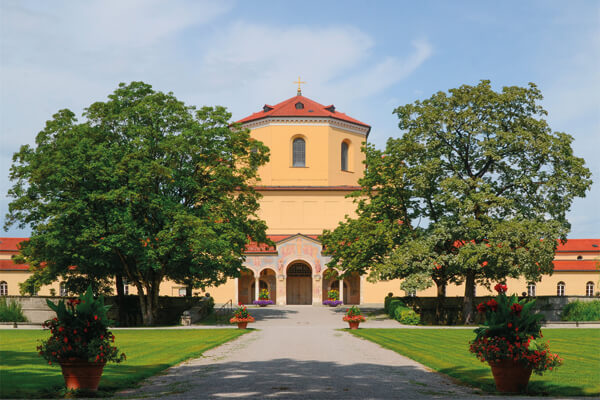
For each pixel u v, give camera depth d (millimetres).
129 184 36906
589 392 13117
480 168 42688
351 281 61656
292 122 63938
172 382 14031
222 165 41719
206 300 47844
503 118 41281
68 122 40344
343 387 13117
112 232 37625
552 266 40562
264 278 61469
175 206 38625
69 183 38000
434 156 42094
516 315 13320
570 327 37438
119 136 41125
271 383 13586
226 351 21125
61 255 39375
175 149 38375
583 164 40344
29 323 38594
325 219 63938
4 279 68562
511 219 39281
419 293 61812
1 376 14391
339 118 64562
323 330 33000
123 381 14023
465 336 28641
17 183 39750
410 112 42562
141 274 41812
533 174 40844
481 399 11906
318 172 63875
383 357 19391
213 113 42531
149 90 41875
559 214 41250
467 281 42219
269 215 63875
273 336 28406
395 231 42500
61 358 12742
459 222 40000
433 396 12273
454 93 41500
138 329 34562
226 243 38156
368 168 45562
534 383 14172
